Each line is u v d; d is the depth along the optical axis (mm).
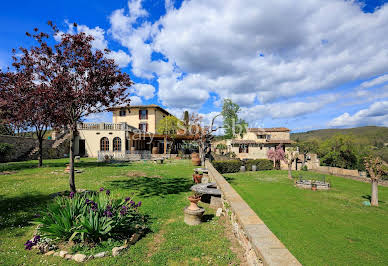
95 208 4645
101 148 30797
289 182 21453
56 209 4895
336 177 26422
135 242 4547
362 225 9438
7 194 8570
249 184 19812
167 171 16953
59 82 7883
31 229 5199
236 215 4523
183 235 4965
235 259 3805
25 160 23484
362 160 29781
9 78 10836
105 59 9016
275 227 8852
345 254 6574
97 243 4301
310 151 40969
